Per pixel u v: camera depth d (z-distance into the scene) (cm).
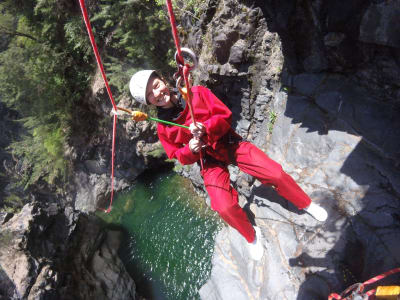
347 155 371
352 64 404
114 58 979
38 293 606
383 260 293
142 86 258
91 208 1191
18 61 1086
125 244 891
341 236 326
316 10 388
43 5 998
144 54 916
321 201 355
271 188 404
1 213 730
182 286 724
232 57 612
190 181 939
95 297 698
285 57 479
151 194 1009
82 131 1151
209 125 270
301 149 413
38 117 1166
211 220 802
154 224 909
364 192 338
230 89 682
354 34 372
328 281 309
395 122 364
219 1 624
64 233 752
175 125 269
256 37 584
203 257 748
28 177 1359
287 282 334
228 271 405
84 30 993
